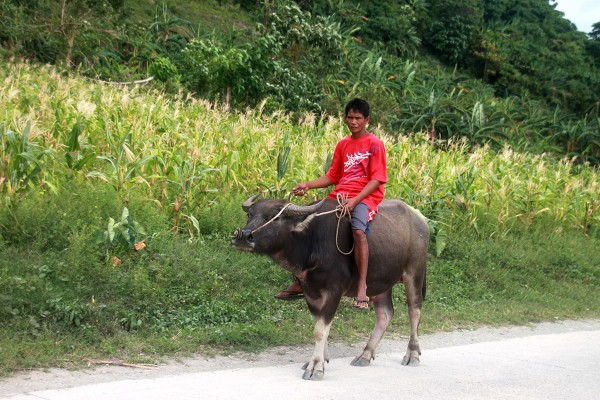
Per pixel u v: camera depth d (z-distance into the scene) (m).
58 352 6.17
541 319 10.22
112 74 22.75
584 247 15.10
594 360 7.21
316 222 6.09
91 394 5.04
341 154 6.54
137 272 7.97
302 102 23.44
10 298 6.70
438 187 14.17
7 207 8.41
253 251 5.83
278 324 8.18
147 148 11.00
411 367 6.60
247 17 40.97
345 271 6.17
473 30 54.00
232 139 12.47
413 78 36.56
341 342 7.85
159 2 36.09
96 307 7.09
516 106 43.53
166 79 23.28
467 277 11.93
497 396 5.61
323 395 5.34
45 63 22.56
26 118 10.20
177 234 9.72
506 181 15.64
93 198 9.21
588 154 34.75
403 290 10.30
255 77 22.19
